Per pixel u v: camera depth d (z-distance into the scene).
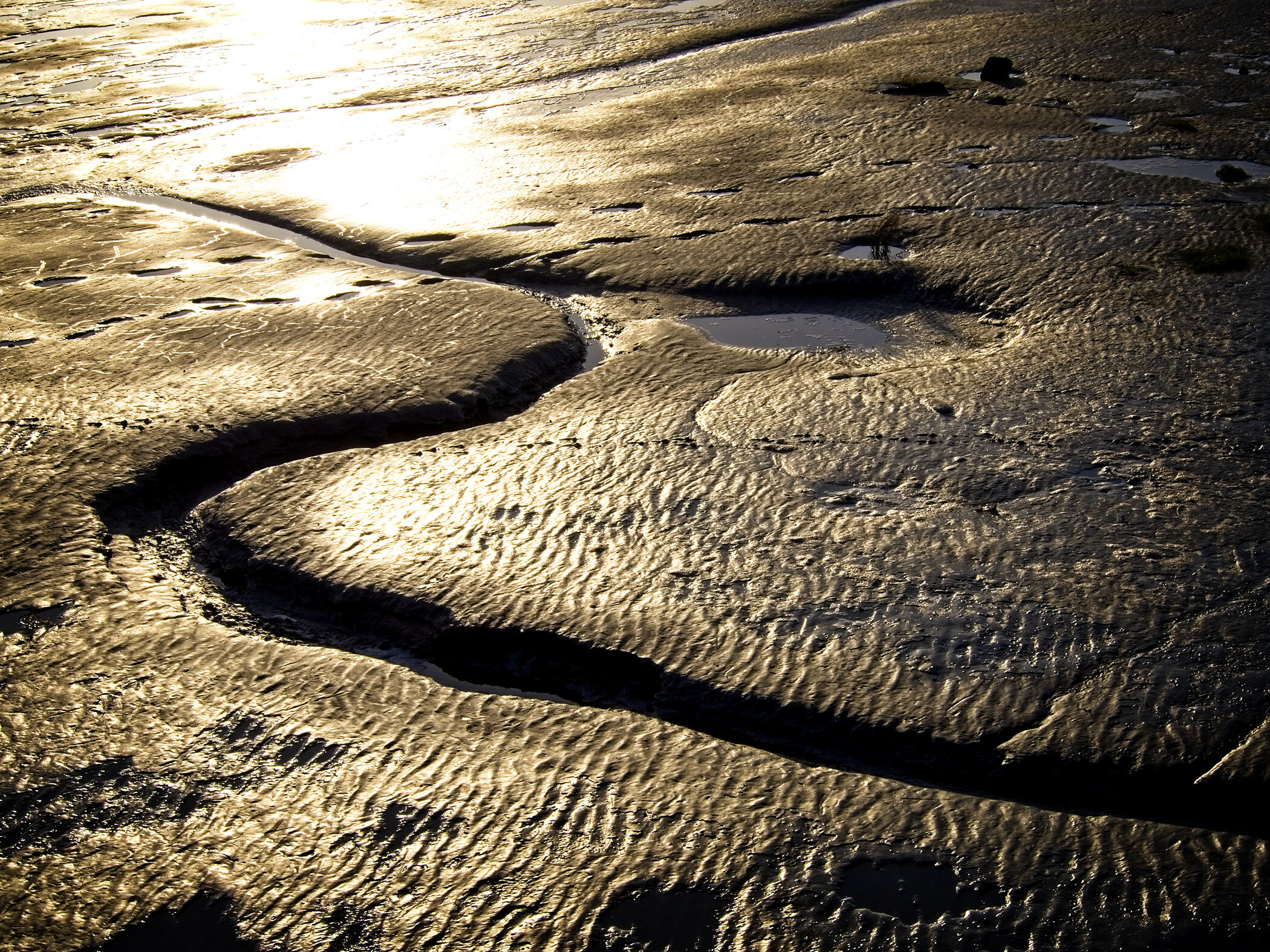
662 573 6.87
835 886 5.06
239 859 5.34
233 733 6.06
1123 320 8.59
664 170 11.53
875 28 16.34
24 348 8.93
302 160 12.55
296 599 6.93
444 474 7.55
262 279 9.79
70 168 12.68
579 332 9.00
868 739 5.83
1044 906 4.93
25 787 5.79
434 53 16.64
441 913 5.02
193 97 15.11
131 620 6.84
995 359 8.32
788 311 9.13
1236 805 5.38
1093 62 14.02
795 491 7.30
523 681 6.51
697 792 5.57
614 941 4.87
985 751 5.68
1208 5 15.87
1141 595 6.59
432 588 6.84
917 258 9.54
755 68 14.84
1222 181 10.52
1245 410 7.68
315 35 18.09
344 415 8.02
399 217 10.88
